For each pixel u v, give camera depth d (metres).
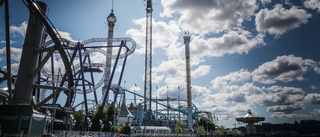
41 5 66.44
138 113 122.31
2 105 32.94
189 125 128.00
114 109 85.81
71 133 51.28
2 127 32.78
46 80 99.94
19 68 62.94
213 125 170.00
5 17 49.38
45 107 73.31
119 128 81.00
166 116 165.25
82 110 87.31
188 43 143.25
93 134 59.53
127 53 109.31
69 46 100.25
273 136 59.97
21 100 60.31
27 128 32.81
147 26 152.50
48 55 63.31
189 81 135.25
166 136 79.31
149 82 142.38
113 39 109.81
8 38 52.06
